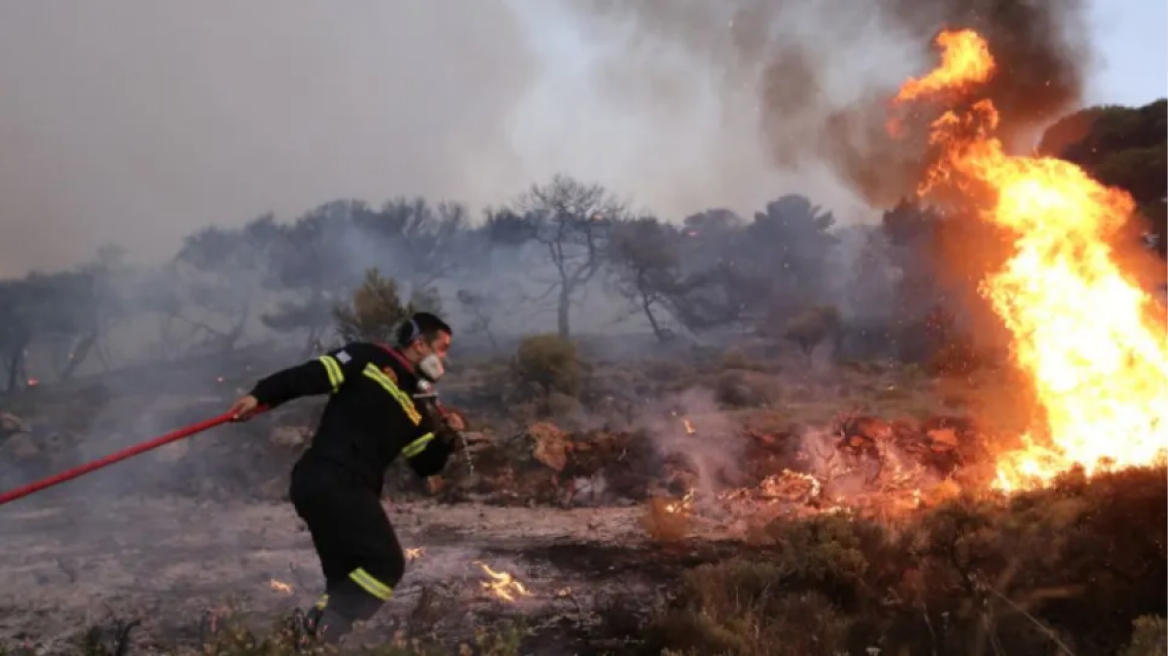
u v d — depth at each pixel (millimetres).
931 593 5719
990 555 5844
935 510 6961
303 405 22047
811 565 6109
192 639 5762
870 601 5898
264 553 8484
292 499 5125
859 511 6871
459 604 6402
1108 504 5945
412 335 5480
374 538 5035
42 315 57688
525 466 12461
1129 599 5566
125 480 14219
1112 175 33469
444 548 8453
